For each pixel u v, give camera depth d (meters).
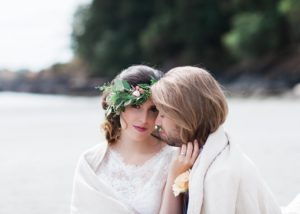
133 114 3.37
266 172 8.20
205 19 58.38
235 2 54.59
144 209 3.33
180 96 3.04
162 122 3.19
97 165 3.48
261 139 12.87
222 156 3.01
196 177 3.00
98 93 76.06
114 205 3.22
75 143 13.88
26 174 9.08
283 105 28.73
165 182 3.39
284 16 49.78
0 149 13.20
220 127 3.13
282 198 6.39
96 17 73.75
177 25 60.09
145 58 64.88
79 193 3.31
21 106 45.47
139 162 3.45
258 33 48.97
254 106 29.05
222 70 59.22
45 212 6.22
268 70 51.41
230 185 2.94
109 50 68.69
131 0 68.31
